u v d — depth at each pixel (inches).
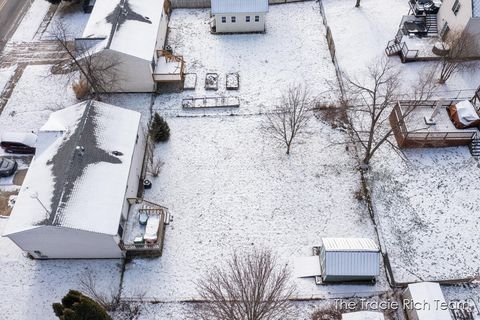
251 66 1644.9
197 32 1787.6
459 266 1111.0
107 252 1128.8
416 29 1638.8
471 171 1299.2
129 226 1164.5
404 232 1178.6
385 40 1689.2
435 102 1414.9
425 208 1224.2
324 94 1531.7
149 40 1526.8
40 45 1772.9
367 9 1828.2
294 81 1583.4
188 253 1161.4
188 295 1083.9
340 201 1255.5
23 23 1877.5
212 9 1689.2
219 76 1614.2
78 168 1107.9
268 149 1389.0
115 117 1261.1
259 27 1759.4
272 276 1051.3
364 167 1320.1
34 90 1600.6
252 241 1179.9
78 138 1158.3
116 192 1115.3
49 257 1149.1
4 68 1686.8
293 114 1373.0
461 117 1346.0
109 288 1100.5
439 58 1568.7
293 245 1167.0
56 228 1014.4
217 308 1002.1
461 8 1476.4
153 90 1566.2
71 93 1583.4
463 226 1184.8
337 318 1031.0
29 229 1016.9
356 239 1091.3
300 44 1717.5
